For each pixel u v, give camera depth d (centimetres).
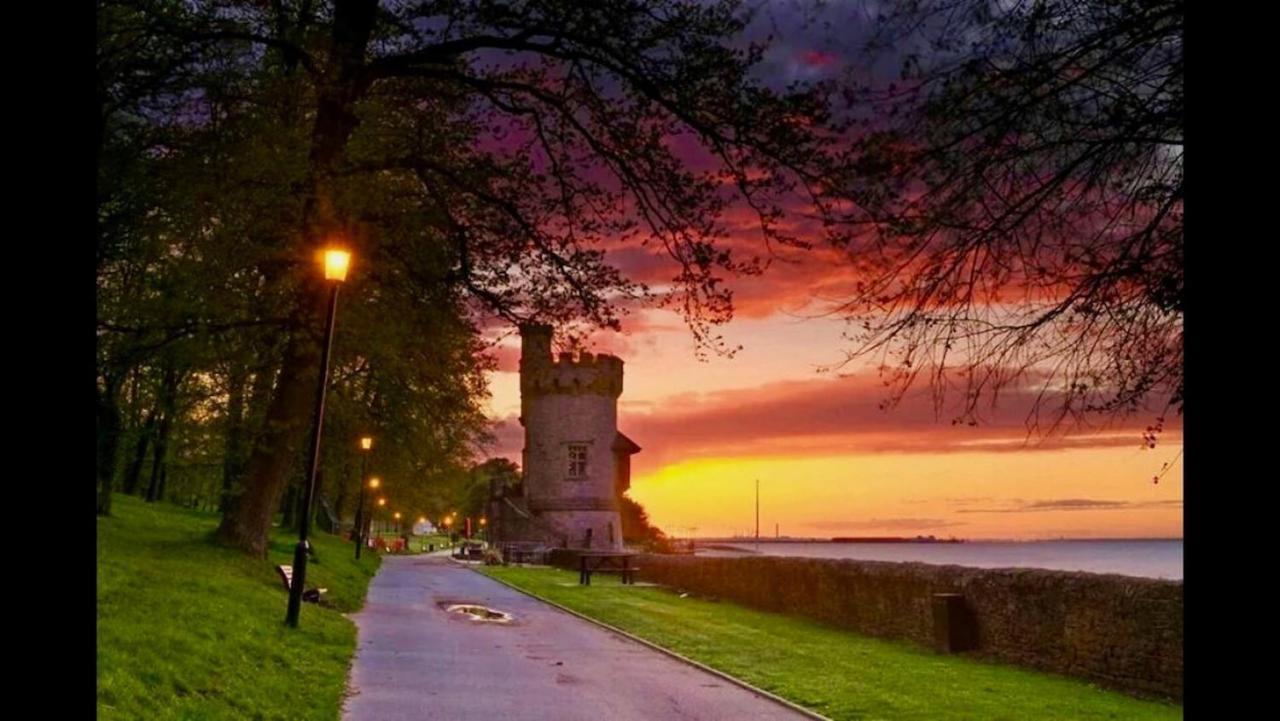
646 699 1380
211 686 1091
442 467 4241
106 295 2123
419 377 2564
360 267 2034
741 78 1416
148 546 2131
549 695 1380
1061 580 1599
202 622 1383
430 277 2159
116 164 1769
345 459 3897
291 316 2098
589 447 8488
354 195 1919
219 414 2672
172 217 1892
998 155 566
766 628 2272
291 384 2322
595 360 8219
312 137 2053
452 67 2070
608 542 8406
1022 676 1583
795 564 2567
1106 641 1491
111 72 1564
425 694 1332
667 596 3219
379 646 1769
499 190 2067
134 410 2873
